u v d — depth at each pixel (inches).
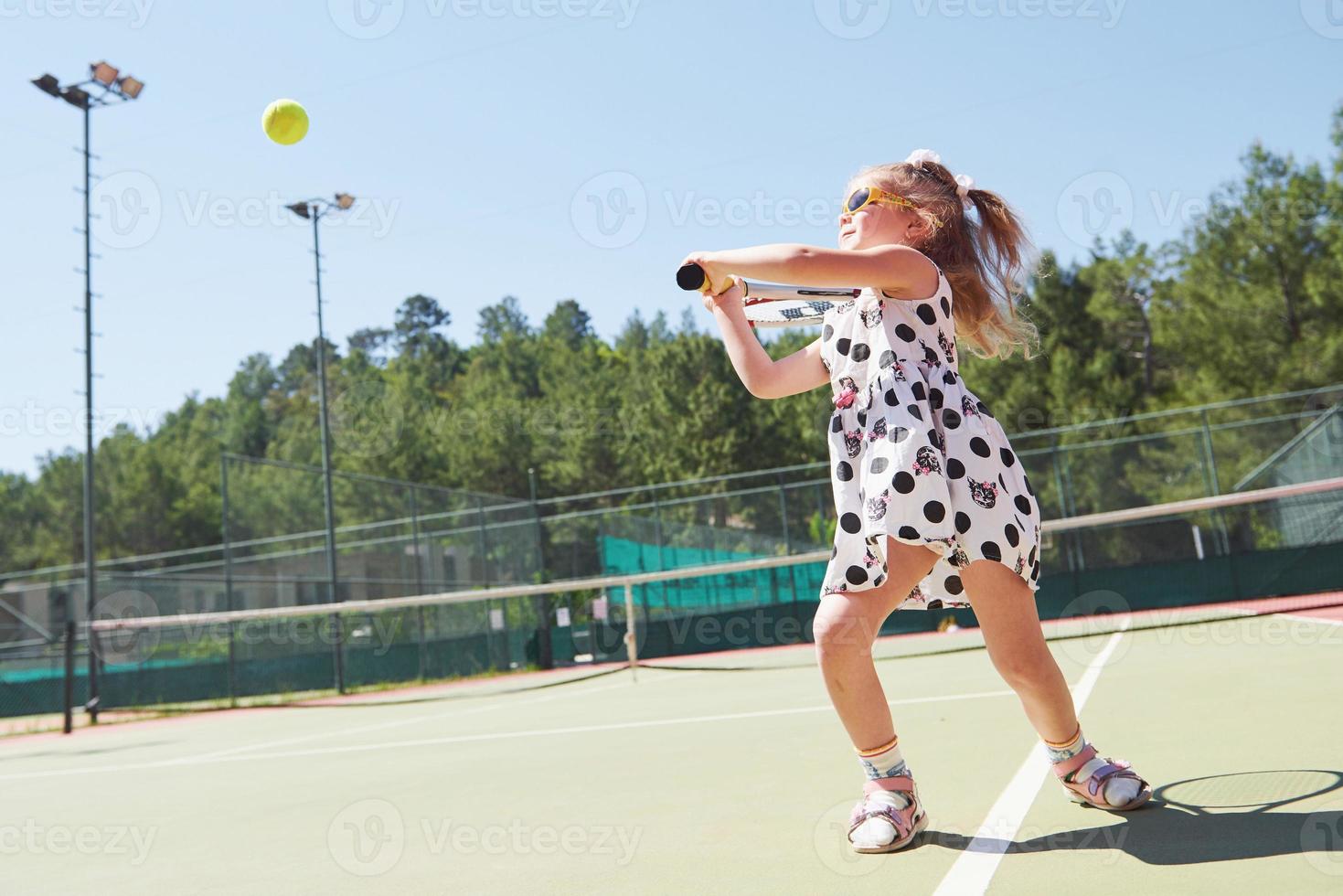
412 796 113.6
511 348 2522.1
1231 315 917.8
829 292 77.4
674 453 1466.5
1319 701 119.6
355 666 585.3
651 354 1775.3
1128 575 608.7
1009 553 70.8
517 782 118.2
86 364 500.1
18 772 194.5
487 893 68.4
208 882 79.0
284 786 132.7
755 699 208.8
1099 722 121.0
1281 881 53.4
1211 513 604.1
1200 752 94.9
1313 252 917.8
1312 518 585.9
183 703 516.1
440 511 666.8
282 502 588.1
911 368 72.9
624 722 182.4
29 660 776.3
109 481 1845.5
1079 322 1173.7
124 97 514.3
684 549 712.4
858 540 71.2
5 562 1824.6
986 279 84.0
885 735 71.6
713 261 76.7
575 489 1550.2
